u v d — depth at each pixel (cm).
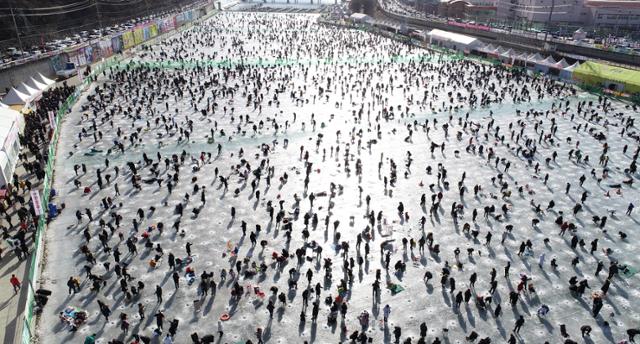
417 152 4744
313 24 16762
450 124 5628
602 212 3612
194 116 5747
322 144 4922
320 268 2880
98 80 7556
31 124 4988
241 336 2331
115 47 10031
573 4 13188
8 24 9900
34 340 2245
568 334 2380
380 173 4247
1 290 2583
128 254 2964
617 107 6338
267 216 3472
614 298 2652
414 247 3106
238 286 2588
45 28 10850
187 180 4028
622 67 7212
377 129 5406
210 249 3053
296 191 3878
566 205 3716
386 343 2308
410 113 6053
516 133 5303
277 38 12950
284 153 4659
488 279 2812
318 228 3322
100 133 4928
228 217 3450
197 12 17362
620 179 4175
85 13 12669
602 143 5009
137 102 6294
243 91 7025
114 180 3988
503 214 3559
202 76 7950
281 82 7675
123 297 2577
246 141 4956
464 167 4403
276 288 2603
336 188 3941
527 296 2669
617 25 12562
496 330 2409
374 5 19412
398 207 3578
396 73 8538
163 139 4950
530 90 7275
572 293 2695
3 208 3297
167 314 2462
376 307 2556
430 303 2600
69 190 3791
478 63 9431
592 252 3091
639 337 2361
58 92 6325
